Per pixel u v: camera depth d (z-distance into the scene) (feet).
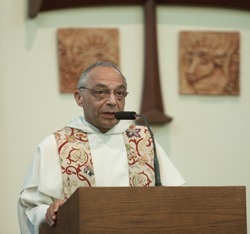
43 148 36.35
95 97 35.65
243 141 51.75
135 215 28.14
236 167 51.47
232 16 52.75
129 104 50.67
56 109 49.80
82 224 27.55
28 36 50.24
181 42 51.62
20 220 35.65
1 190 48.55
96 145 36.88
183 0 51.80
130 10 51.47
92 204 27.73
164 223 28.43
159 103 50.42
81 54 50.42
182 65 51.49
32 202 35.45
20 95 49.62
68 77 50.06
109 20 51.24
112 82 35.58
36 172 35.96
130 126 38.17
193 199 28.84
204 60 51.70
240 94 52.08
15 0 50.39
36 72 49.96
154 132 50.65
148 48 50.72
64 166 36.04
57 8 50.39
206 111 51.57
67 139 36.81
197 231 28.73
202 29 52.26
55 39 50.44
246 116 51.96
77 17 50.93
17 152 49.08
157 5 51.80
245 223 29.19
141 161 36.91
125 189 28.12
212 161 51.26
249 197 51.31
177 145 50.90
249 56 52.54
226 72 51.90
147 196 28.37
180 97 51.39
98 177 36.11
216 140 51.44
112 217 27.94
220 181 51.19
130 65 51.08
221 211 29.07
